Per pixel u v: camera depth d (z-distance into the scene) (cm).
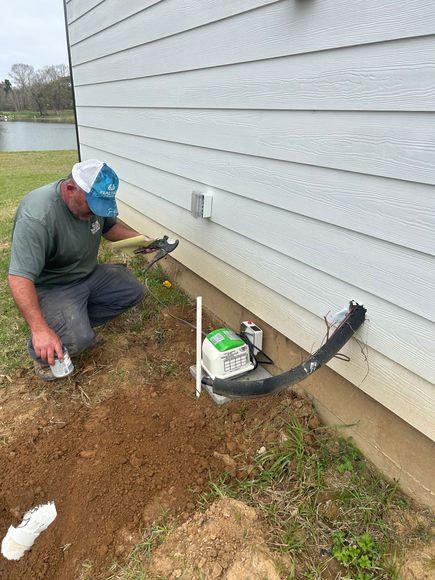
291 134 202
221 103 249
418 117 146
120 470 207
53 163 1327
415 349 169
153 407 248
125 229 309
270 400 247
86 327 270
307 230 207
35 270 233
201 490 202
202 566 171
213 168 273
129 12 347
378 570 169
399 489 197
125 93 392
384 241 170
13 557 178
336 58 170
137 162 399
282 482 203
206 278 317
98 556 177
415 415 177
